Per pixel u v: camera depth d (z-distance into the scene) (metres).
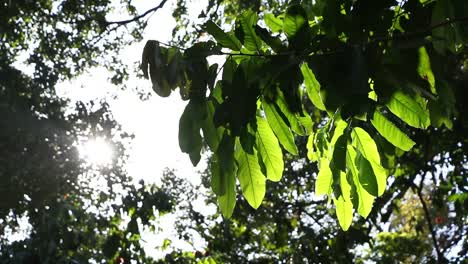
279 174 2.95
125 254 8.82
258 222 12.56
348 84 2.53
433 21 2.77
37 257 7.50
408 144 3.03
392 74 2.69
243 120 2.69
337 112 2.94
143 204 9.21
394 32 2.83
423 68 2.79
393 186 10.91
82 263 8.03
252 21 2.81
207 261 9.48
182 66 2.81
